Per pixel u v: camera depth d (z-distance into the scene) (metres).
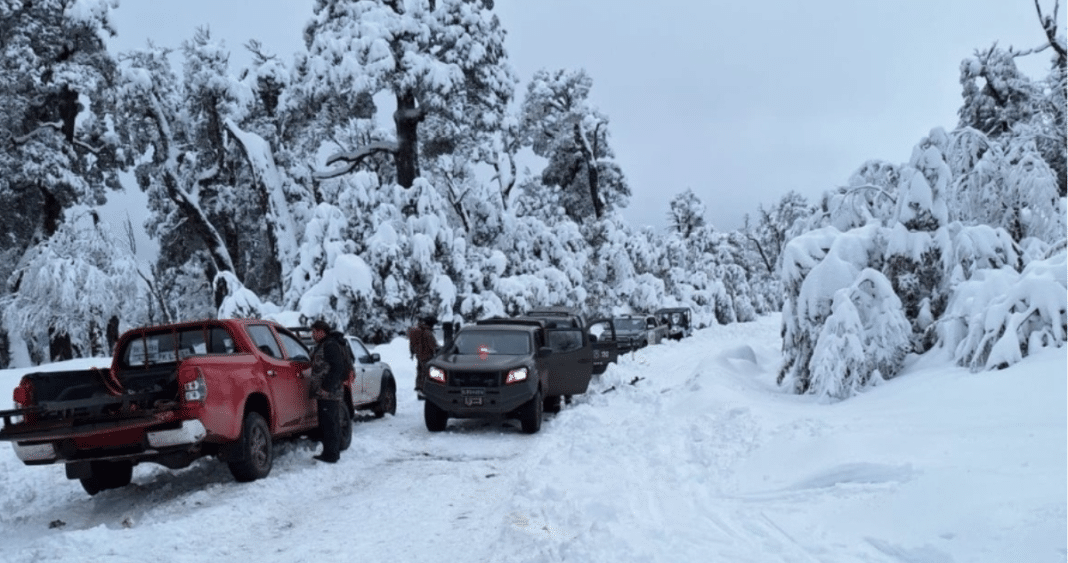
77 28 38.19
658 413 13.73
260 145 39.09
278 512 7.90
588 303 49.53
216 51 43.47
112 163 45.25
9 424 7.97
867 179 17.34
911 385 11.53
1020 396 9.01
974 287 12.87
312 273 33.56
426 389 13.38
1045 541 4.33
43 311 33.78
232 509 7.85
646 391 17.72
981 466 6.11
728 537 5.93
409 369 25.94
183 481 9.62
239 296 30.86
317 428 11.46
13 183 39.72
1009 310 11.12
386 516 7.58
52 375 8.55
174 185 40.78
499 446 11.95
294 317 30.36
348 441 11.52
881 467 6.76
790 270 14.61
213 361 8.62
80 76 39.09
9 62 37.56
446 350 14.57
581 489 7.99
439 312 33.84
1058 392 8.70
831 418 9.70
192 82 43.28
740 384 15.18
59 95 40.38
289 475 9.50
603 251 50.66
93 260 34.53
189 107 44.81
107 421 7.97
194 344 9.66
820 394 12.71
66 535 6.83
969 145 15.76
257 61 45.06
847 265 13.86
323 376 10.52
